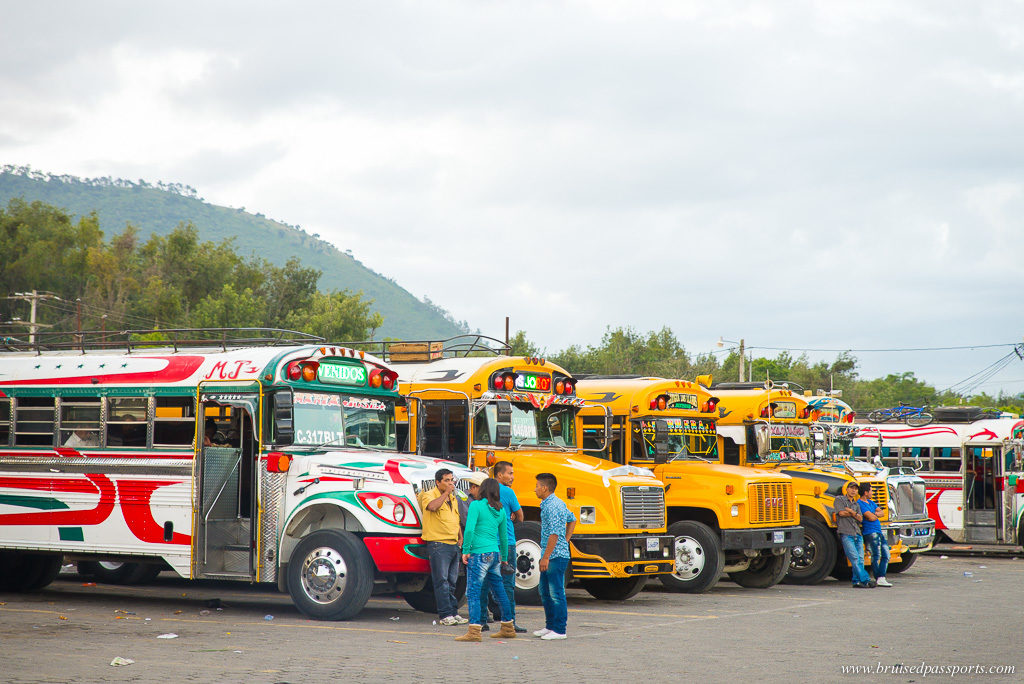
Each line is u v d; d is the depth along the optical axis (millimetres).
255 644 11320
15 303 72375
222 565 14055
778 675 9914
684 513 18766
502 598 12102
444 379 16516
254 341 15242
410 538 13109
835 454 23656
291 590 13336
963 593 18734
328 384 14266
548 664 10359
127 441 14578
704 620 14250
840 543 21109
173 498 14070
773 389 21797
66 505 14828
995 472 28781
